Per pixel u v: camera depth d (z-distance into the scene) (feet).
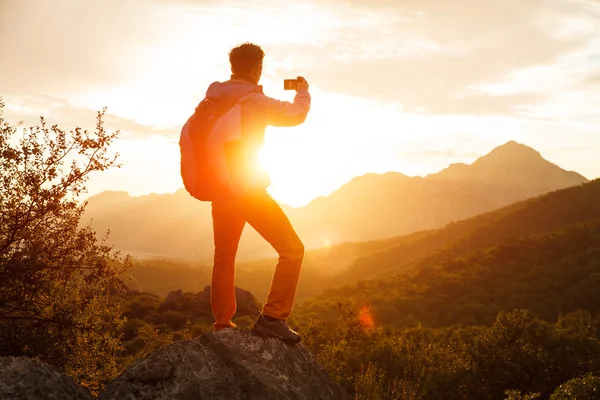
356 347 82.38
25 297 26.32
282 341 12.19
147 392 10.05
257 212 11.82
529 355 79.05
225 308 12.71
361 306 350.43
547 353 79.15
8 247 25.27
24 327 26.50
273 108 11.35
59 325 26.71
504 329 81.61
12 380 8.70
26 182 24.59
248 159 11.32
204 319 208.23
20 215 24.75
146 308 213.87
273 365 11.54
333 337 83.66
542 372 79.00
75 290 27.94
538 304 345.51
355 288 420.36
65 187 25.73
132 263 28.68
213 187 11.55
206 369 10.75
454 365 79.71
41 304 26.89
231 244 12.66
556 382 79.51
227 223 12.53
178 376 10.37
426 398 67.97
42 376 8.96
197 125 11.44
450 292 394.93
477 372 78.95
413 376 70.54
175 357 10.60
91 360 28.55
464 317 332.39
